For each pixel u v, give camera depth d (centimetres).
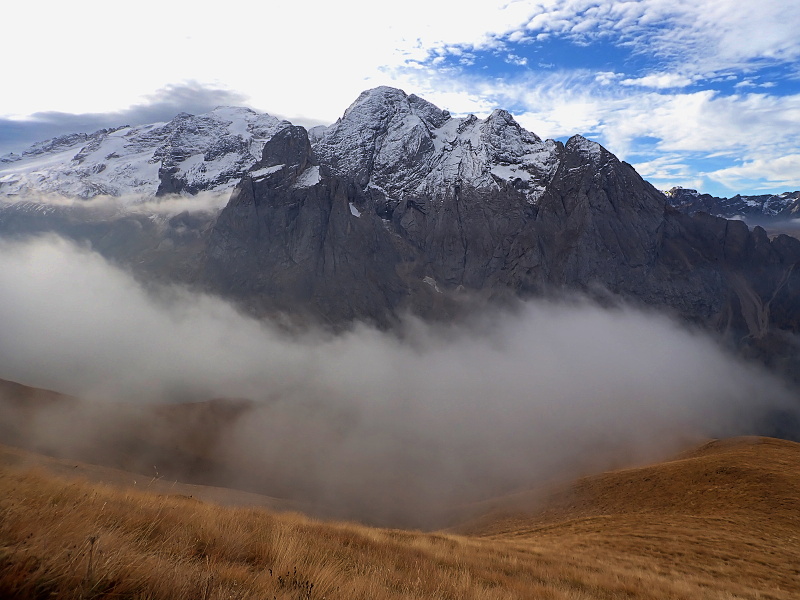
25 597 354
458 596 840
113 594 394
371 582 714
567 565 1862
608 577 1698
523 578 1360
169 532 688
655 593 1512
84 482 950
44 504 602
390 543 1397
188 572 498
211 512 962
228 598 465
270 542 804
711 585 1872
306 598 529
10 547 406
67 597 370
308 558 773
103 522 630
